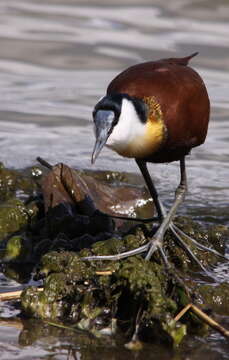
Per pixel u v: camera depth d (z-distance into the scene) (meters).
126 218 11.38
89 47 19.27
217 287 9.91
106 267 9.77
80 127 16.05
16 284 10.30
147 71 10.50
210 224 12.33
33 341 8.89
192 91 10.52
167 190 13.62
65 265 9.96
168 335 8.83
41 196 12.30
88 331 9.12
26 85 17.62
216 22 20.78
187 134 10.62
